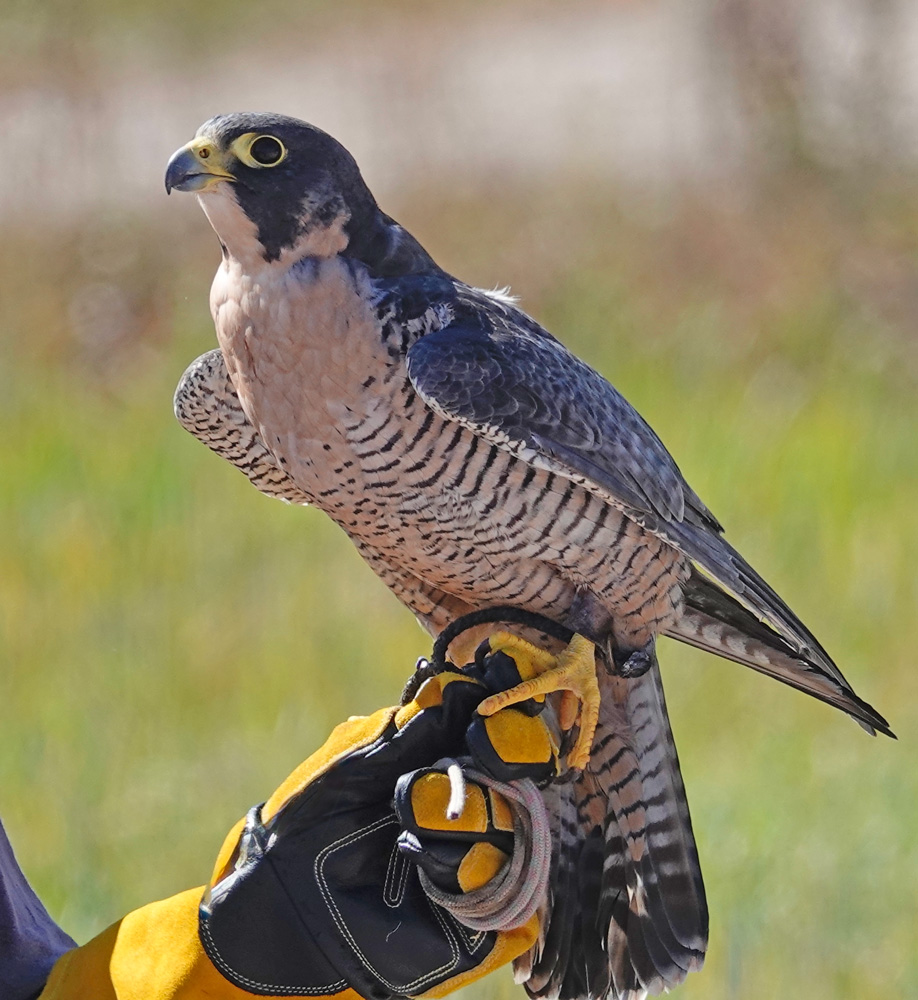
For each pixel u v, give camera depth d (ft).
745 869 31.24
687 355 59.52
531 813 16.56
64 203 75.72
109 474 51.03
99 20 91.81
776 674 23.06
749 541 45.03
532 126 81.87
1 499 49.70
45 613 43.39
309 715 37.78
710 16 76.59
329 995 16.29
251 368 20.98
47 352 65.05
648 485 21.61
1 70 83.25
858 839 32.30
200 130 21.40
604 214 71.97
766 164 73.77
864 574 43.29
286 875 16.29
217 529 47.39
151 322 66.80
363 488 20.99
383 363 20.56
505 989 26.32
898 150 73.67
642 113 82.28
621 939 21.85
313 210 20.90
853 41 75.05
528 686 17.88
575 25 98.02
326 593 43.39
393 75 86.99
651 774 22.04
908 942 29.40
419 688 18.71
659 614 21.88
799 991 28.32
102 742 37.04
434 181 76.28
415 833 16.34
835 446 50.19
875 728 22.33
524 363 20.83
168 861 32.48
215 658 40.19
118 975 16.21
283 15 99.04
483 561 21.30
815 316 61.82
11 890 16.76
